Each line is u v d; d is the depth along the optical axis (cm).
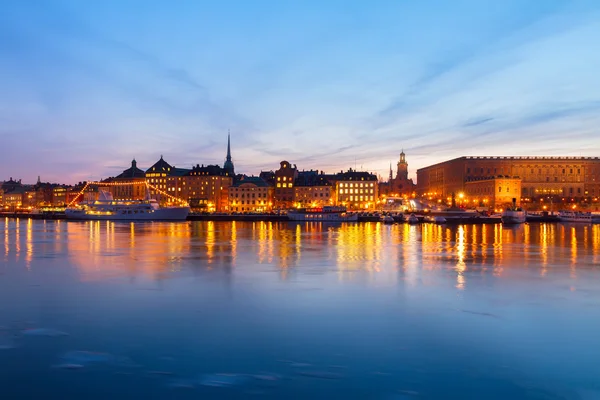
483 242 8631
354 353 2294
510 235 10875
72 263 5294
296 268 4888
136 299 3366
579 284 4019
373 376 2044
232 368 2119
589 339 2503
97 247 7281
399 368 2123
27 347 2369
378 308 3111
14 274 4484
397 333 2584
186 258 5772
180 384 1970
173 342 2438
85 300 3338
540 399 1862
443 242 8575
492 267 5041
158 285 3894
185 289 3725
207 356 2253
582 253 6581
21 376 2042
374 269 4838
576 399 1861
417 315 2944
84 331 2614
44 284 3947
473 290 3722
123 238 9375
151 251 6644
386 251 6744
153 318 2861
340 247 7375
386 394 1891
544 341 2470
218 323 2761
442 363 2181
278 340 2467
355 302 3284
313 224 17225
